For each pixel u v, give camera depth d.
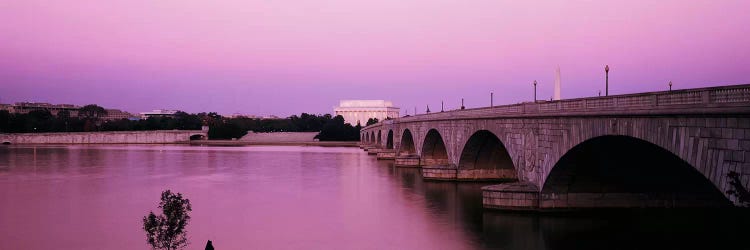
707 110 33.50
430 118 117.12
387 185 94.62
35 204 75.62
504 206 64.12
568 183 60.84
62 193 86.06
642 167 54.94
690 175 55.22
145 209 71.69
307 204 75.12
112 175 112.81
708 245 51.00
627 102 44.06
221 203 76.06
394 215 66.94
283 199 79.62
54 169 126.00
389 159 158.75
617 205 61.56
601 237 53.97
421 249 51.38
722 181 33.00
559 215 62.16
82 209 71.69
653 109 39.09
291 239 54.91
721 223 58.03
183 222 43.78
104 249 51.53
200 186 94.69
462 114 91.69
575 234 55.19
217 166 134.75
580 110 51.59
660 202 61.12
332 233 57.59
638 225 57.94
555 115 55.41
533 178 63.62
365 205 74.00
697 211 60.09
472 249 51.41
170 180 103.88
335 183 98.38
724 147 32.81
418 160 131.25
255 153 190.88
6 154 180.88
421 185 93.31
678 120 36.84
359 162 147.38
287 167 131.75
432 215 66.50
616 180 59.62
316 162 147.88
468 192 84.56
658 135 39.09
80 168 128.75
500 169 96.94
